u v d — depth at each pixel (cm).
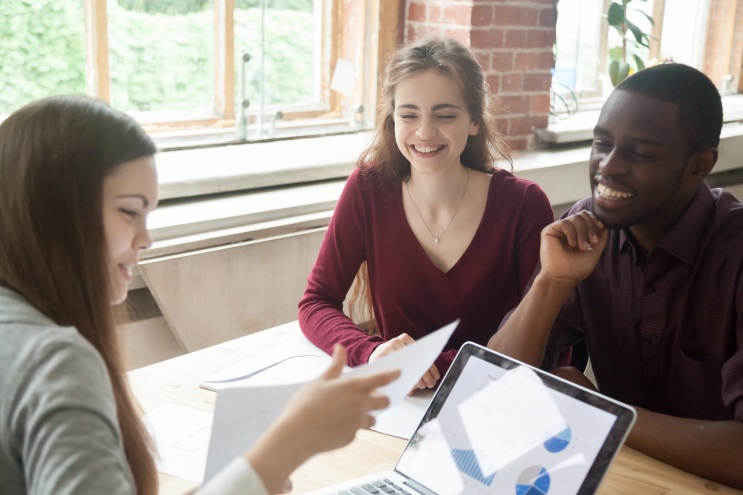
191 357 163
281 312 268
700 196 142
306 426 78
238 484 75
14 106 261
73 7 266
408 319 182
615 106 137
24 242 86
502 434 110
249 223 262
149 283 231
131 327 239
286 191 292
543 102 375
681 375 147
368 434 133
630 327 150
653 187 135
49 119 87
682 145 134
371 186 182
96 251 87
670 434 127
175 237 244
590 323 157
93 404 77
